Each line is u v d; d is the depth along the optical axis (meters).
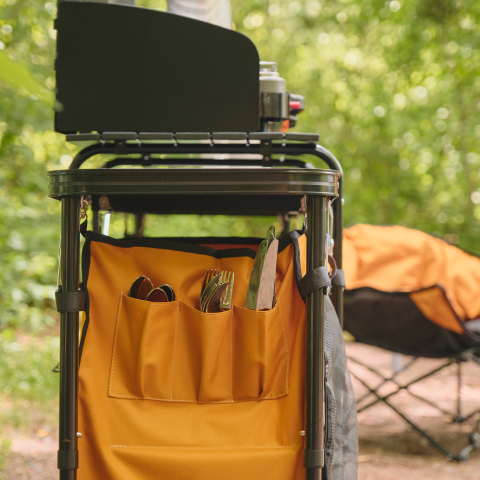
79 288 1.25
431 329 2.56
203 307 1.23
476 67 7.39
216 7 2.13
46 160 5.98
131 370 1.22
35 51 3.85
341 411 1.32
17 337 4.98
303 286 1.20
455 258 2.70
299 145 1.67
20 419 2.91
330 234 1.39
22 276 5.72
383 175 8.73
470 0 7.08
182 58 1.31
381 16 7.96
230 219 6.39
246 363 1.21
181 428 1.21
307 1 8.68
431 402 3.38
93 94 1.32
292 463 1.21
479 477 2.34
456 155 8.26
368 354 5.06
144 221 1.98
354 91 8.57
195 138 1.33
